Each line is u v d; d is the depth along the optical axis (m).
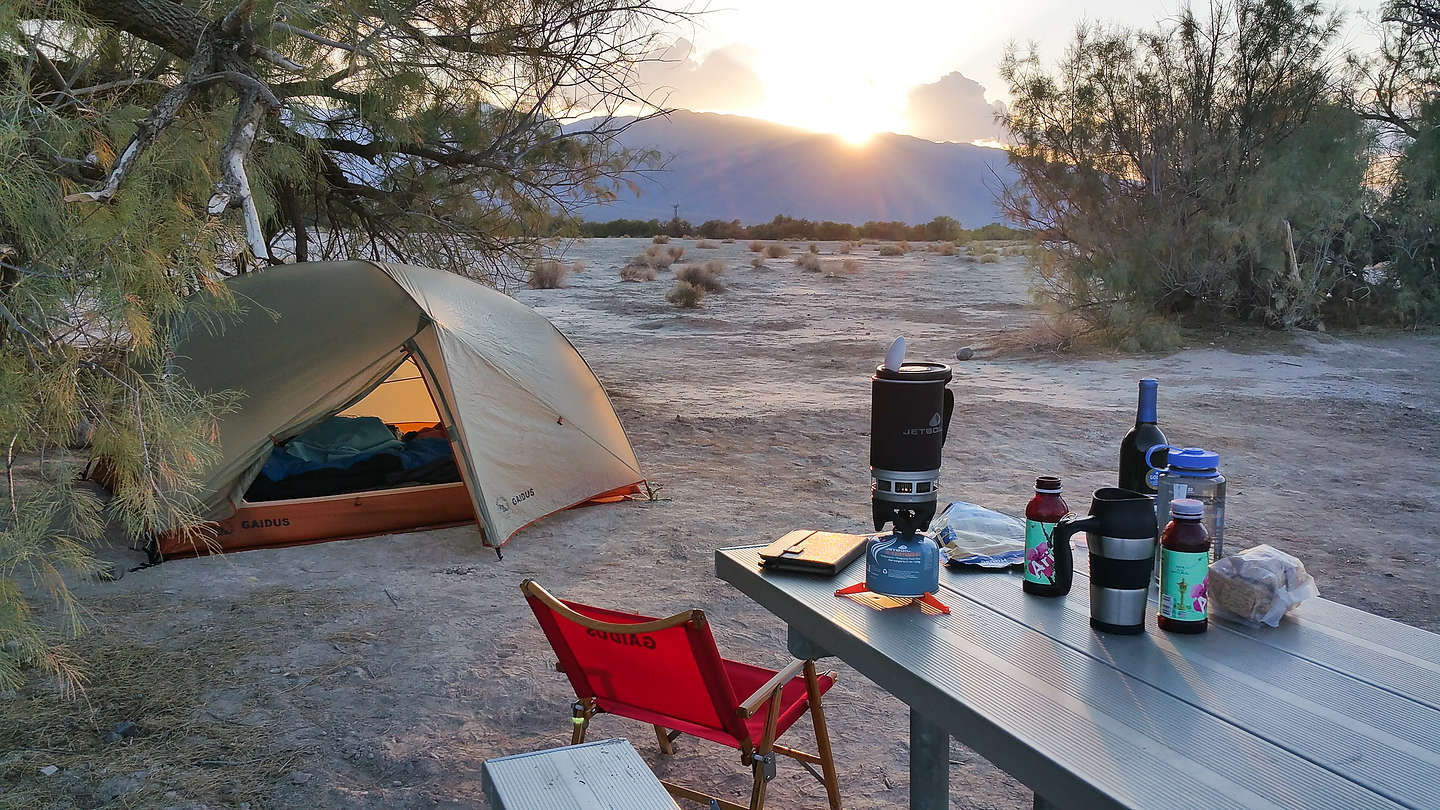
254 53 4.77
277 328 7.02
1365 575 6.18
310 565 6.40
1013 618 2.39
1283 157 16.80
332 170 9.84
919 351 18.19
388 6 6.03
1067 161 18.00
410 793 3.65
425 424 8.98
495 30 7.39
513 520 6.83
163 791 3.61
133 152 3.72
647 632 2.79
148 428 3.65
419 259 10.77
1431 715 1.84
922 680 2.03
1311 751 1.71
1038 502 2.55
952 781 3.79
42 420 3.50
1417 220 18.56
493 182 9.87
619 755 1.67
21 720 4.13
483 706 4.39
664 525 7.34
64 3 3.69
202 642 5.05
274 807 3.53
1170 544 2.26
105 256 3.35
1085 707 1.88
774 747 3.50
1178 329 17.33
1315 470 9.15
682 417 11.75
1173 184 17.47
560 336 8.23
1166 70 17.53
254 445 6.65
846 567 2.84
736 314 24.59
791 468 9.30
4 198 3.10
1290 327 17.88
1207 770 1.64
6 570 3.43
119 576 6.04
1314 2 16.95
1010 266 41.88
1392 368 15.08
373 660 4.86
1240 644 2.21
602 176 10.09
